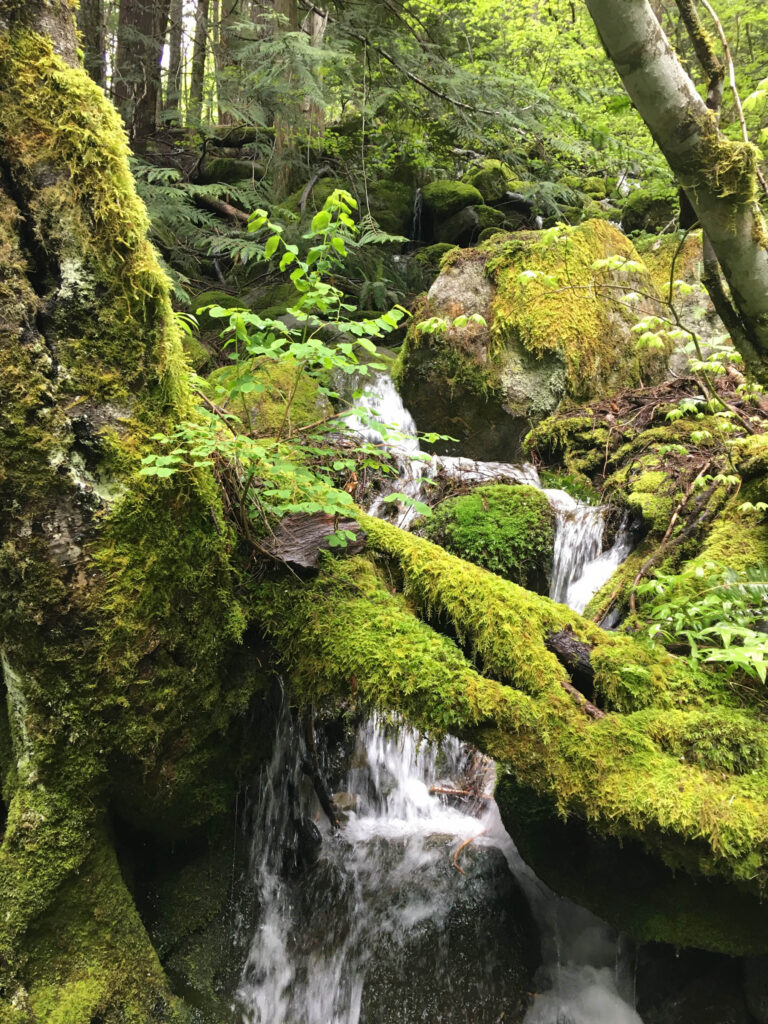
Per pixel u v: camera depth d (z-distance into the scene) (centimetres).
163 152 968
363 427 462
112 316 183
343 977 245
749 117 492
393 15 616
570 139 691
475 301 468
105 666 188
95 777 194
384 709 206
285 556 226
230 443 189
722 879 191
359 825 302
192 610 205
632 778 180
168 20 940
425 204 831
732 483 283
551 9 804
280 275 706
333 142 767
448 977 239
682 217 509
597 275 464
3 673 200
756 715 192
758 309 199
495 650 210
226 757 232
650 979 229
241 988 235
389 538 245
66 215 172
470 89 597
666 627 224
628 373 468
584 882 217
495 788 251
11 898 185
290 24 649
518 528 346
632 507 338
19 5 166
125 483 187
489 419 459
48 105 169
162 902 228
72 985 189
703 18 720
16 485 173
